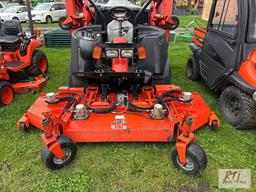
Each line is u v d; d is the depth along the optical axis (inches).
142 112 135.0
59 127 119.5
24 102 182.9
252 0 136.8
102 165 119.6
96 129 122.3
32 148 132.2
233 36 147.4
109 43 137.3
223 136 141.9
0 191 106.4
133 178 112.5
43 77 221.1
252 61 136.6
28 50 213.8
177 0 1011.3
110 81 153.9
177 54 319.6
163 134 122.6
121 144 133.6
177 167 114.8
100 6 190.7
